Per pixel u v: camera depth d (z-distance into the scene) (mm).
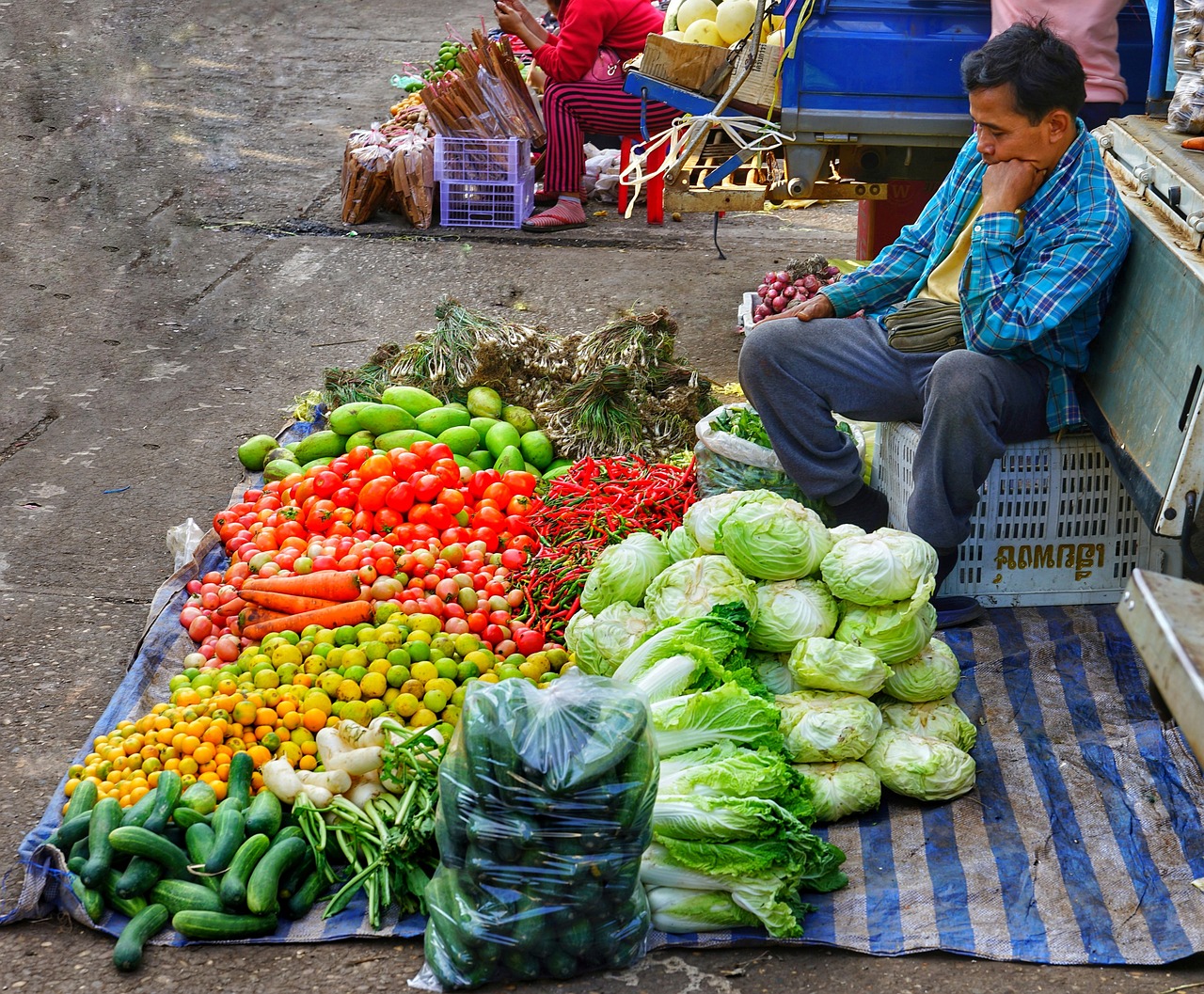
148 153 8648
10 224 7477
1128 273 3451
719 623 3014
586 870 2471
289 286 6750
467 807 2494
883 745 3041
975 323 3459
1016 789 3086
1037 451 3641
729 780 2660
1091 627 3680
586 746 2471
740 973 2605
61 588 4156
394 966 2637
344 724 3045
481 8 12531
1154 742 3221
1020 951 2625
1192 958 2615
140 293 6648
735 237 7520
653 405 4598
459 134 7395
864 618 3119
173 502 4688
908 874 2832
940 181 5281
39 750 3375
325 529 4094
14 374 5742
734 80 5062
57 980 2598
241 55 10859
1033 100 3322
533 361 4832
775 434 3805
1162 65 4395
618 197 8000
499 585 3750
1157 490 3033
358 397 4844
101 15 11578
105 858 2686
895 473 3928
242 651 3582
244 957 2656
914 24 4973
